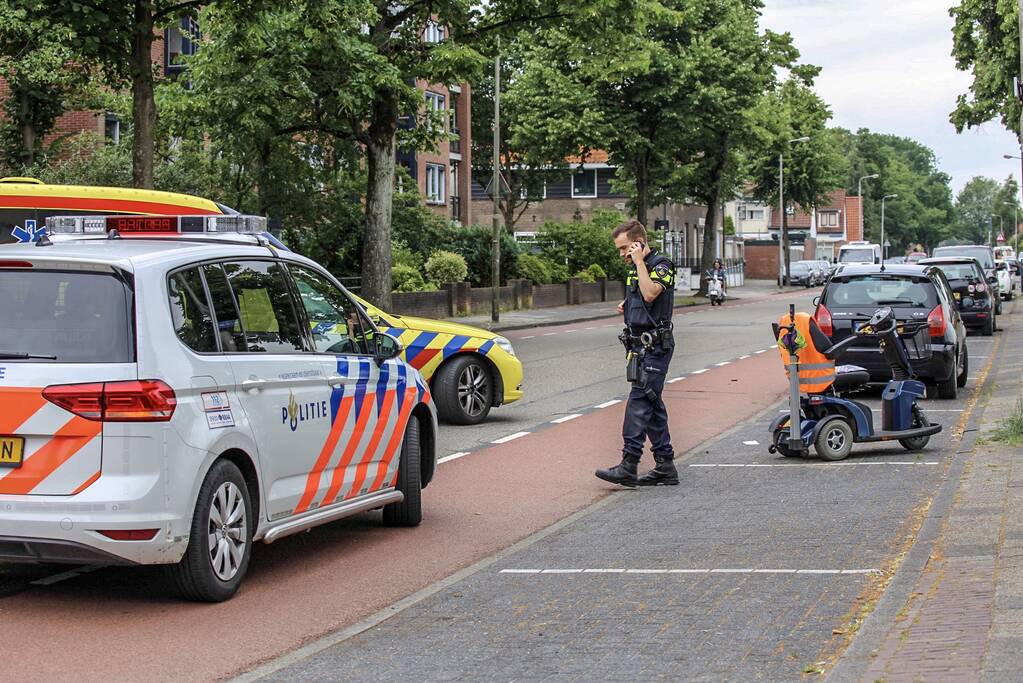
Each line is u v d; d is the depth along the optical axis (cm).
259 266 734
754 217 12975
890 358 1170
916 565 680
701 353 2552
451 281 4131
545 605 646
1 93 3256
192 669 546
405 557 777
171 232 760
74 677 534
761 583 677
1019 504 820
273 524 706
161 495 618
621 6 2886
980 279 2938
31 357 623
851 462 1114
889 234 15838
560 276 5097
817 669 514
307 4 2283
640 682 511
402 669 542
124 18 1781
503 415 1523
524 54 5244
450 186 6241
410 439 865
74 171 3128
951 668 476
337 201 3594
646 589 673
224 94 2705
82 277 637
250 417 681
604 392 1792
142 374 618
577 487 1031
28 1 1655
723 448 1233
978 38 3412
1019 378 1830
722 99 5141
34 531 611
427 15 2905
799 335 1115
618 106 5150
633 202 6166
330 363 767
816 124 8106
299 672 541
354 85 2653
